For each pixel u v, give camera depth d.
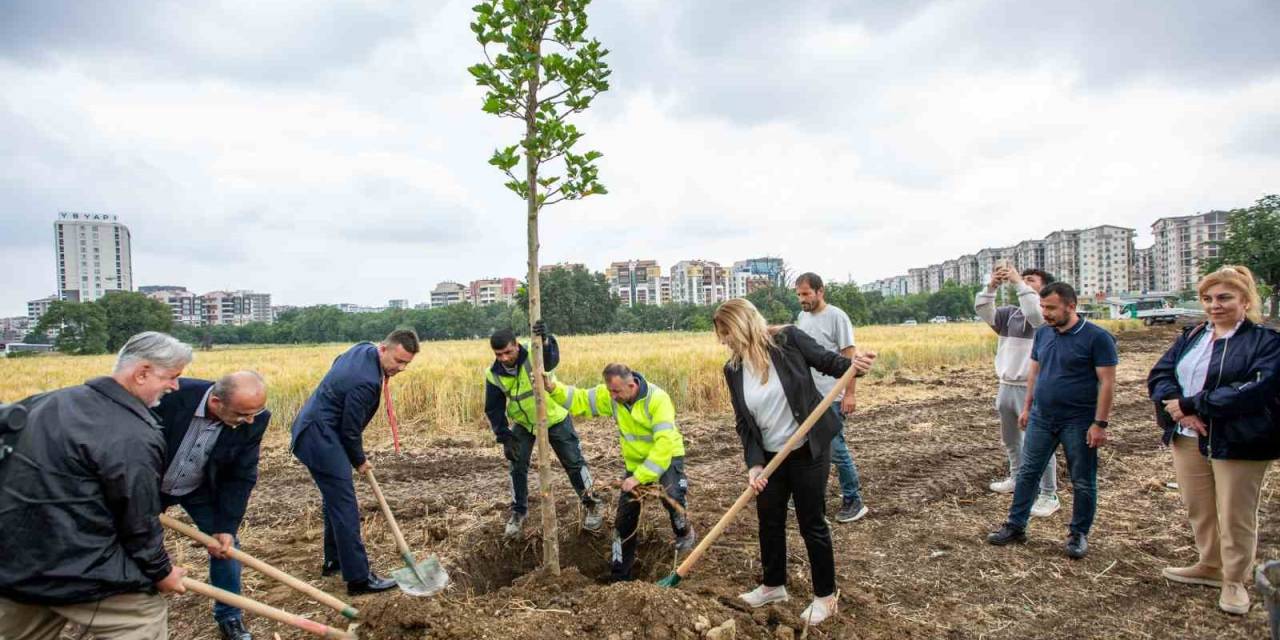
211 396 3.47
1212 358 3.82
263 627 3.86
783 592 3.94
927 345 20.34
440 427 10.62
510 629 3.23
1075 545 4.66
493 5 3.59
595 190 3.88
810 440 3.60
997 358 6.03
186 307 176.50
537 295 4.06
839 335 5.45
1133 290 133.88
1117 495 6.05
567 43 3.84
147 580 2.67
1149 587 4.21
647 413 4.62
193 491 3.73
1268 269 43.28
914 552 4.82
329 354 34.84
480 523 5.56
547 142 3.72
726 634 3.31
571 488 6.60
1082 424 4.59
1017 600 4.08
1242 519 3.77
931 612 3.94
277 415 10.84
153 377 2.67
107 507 2.52
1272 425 3.58
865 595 4.10
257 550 5.21
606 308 80.00
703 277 147.88
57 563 2.40
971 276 154.25
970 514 5.65
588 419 10.87
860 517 5.55
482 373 11.92
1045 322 4.86
